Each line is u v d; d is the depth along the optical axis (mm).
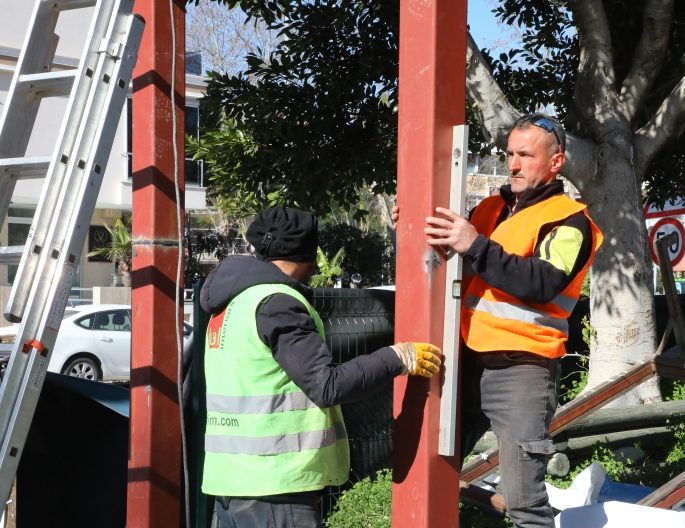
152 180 3594
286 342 2416
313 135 8492
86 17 21281
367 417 5641
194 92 26266
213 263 33375
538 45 9844
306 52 8836
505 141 6754
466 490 4086
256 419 2465
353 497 5203
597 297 7055
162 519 3588
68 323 13344
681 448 6000
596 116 6898
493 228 2979
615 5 8461
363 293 5594
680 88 6793
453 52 2611
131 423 3629
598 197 6875
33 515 4020
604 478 4230
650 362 4953
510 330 2664
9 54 20578
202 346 4402
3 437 2496
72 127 2738
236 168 9055
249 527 2484
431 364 2527
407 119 2662
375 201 37188
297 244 2660
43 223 2639
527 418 2682
